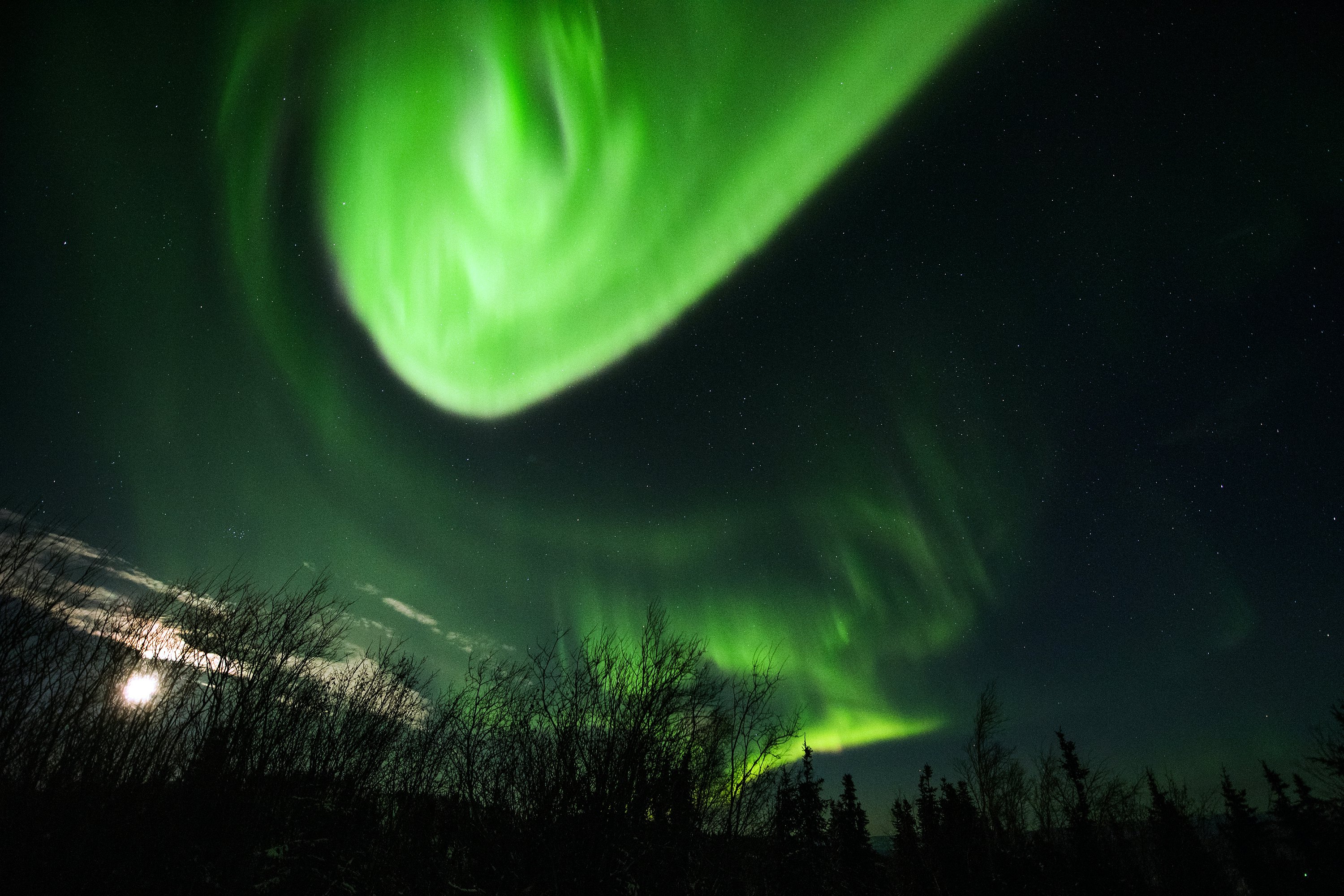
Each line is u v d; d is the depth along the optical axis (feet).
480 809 24.88
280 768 20.52
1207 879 83.05
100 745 17.03
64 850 15.31
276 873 18.45
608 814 24.88
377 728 22.91
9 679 16.29
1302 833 84.89
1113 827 89.20
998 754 86.99
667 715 26.84
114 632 18.69
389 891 21.25
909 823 92.27
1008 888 77.82
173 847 16.93
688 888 25.14
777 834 28.55
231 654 20.72
